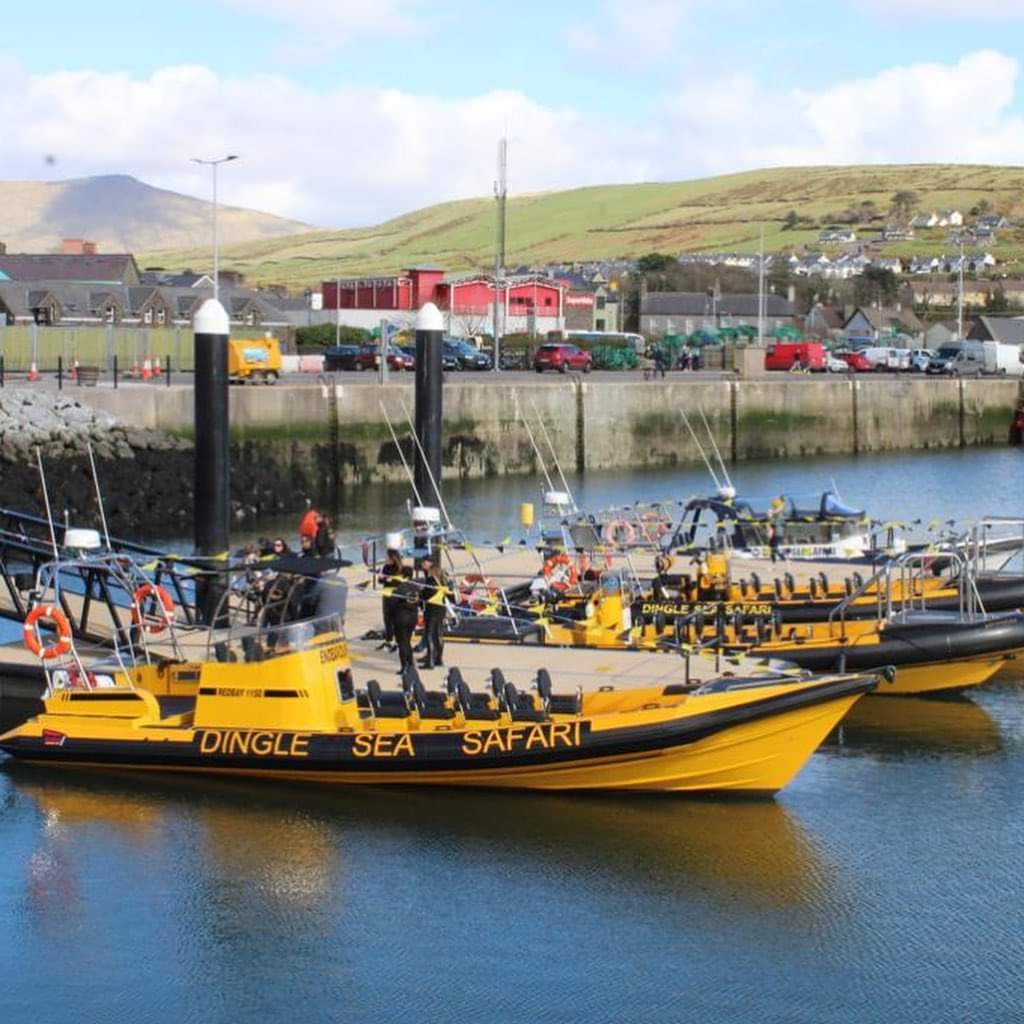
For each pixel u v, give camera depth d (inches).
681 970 757.3
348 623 1255.5
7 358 3164.4
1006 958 767.7
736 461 3469.5
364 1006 727.7
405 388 2938.0
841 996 733.3
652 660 1088.8
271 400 2751.0
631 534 1565.0
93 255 4515.3
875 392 3801.7
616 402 3284.9
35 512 2192.4
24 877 851.4
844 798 971.3
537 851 878.4
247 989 741.9
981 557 1477.6
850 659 1163.9
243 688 962.7
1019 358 4581.7
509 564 1541.6
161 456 2477.9
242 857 873.5
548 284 5260.8
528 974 753.6
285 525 2348.7
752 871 857.5
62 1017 720.3
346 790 956.0
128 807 939.3
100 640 1193.4
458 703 949.8
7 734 1003.3
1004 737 1107.3
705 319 5831.7
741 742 919.7
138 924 801.6
